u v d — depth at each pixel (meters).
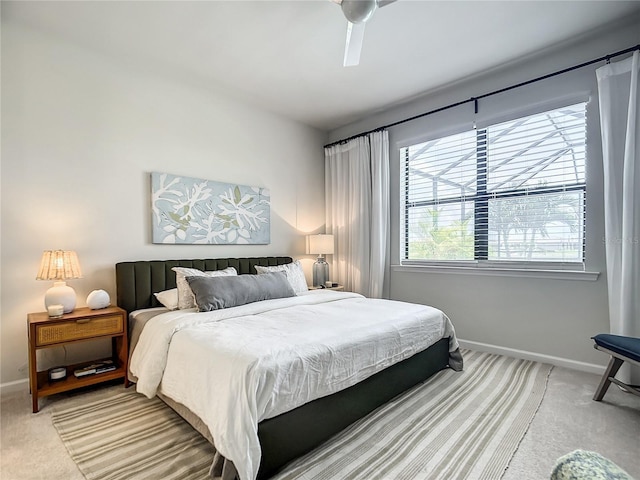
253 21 2.38
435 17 2.34
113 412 2.09
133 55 2.81
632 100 2.36
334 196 4.50
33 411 2.08
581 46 2.69
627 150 2.37
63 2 2.16
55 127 2.57
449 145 3.54
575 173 2.76
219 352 1.65
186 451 1.68
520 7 2.25
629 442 1.72
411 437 1.79
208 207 3.43
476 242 3.33
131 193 2.95
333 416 1.77
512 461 1.58
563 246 2.82
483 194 3.28
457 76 3.19
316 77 3.20
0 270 2.36
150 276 2.90
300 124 4.39
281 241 4.17
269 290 2.91
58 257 2.33
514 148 3.09
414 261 3.81
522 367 2.80
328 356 1.74
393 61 2.92
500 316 3.17
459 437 1.78
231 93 3.54
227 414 1.40
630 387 2.04
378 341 2.05
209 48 2.71
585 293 2.70
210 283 2.59
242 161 3.76
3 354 2.37
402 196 3.92
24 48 2.44
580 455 0.74
